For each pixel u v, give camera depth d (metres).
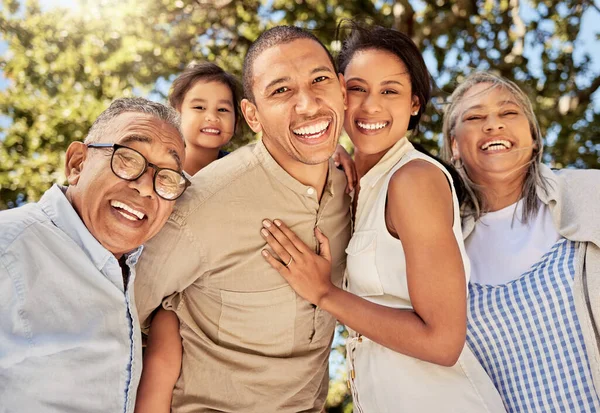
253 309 2.67
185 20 8.28
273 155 2.66
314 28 8.44
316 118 2.52
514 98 3.10
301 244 2.61
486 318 2.92
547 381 2.80
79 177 2.34
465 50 8.98
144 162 2.32
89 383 2.18
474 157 3.13
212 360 2.71
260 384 2.73
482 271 3.04
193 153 4.14
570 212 2.96
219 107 4.13
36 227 2.17
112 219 2.31
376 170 2.76
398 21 7.96
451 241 2.50
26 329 2.07
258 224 2.62
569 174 3.13
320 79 2.55
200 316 2.72
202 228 2.56
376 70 2.79
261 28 8.39
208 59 8.16
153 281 2.59
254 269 2.63
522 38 8.58
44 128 7.62
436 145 7.79
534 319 2.85
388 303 2.62
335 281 2.87
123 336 2.26
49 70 8.05
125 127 2.35
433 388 2.59
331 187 2.71
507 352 2.88
